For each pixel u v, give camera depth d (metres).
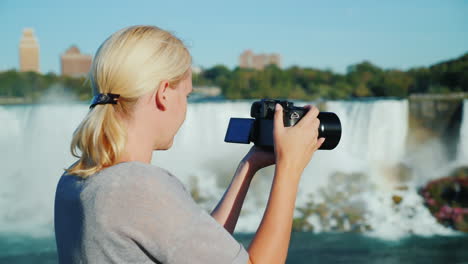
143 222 1.17
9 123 16.62
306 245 12.07
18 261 11.84
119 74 1.29
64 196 1.31
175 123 1.39
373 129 17.53
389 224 13.48
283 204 1.28
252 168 1.71
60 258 1.32
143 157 1.34
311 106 1.55
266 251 1.22
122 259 1.17
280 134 1.39
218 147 17.30
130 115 1.32
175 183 1.26
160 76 1.31
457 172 16.50
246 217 14.49
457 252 11.42
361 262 10.88
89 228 1.19
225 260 1.17
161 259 1.17
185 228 1.17
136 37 1.32
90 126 1.28
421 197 15.14
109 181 1.21
